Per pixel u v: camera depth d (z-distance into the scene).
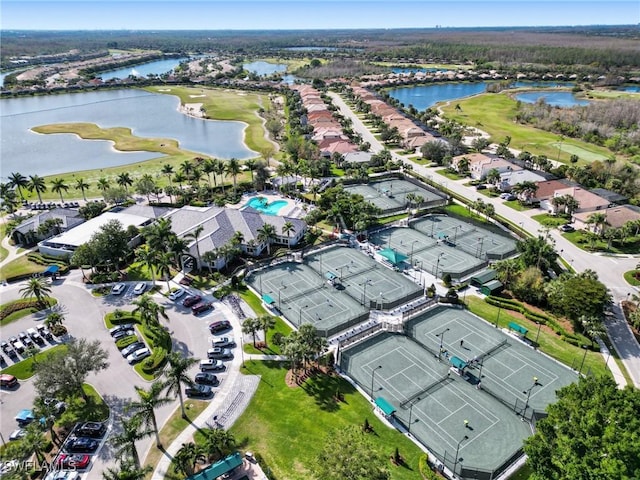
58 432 77.69
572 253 138.12
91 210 162.38
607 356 95.75
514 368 93.00
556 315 107.88
